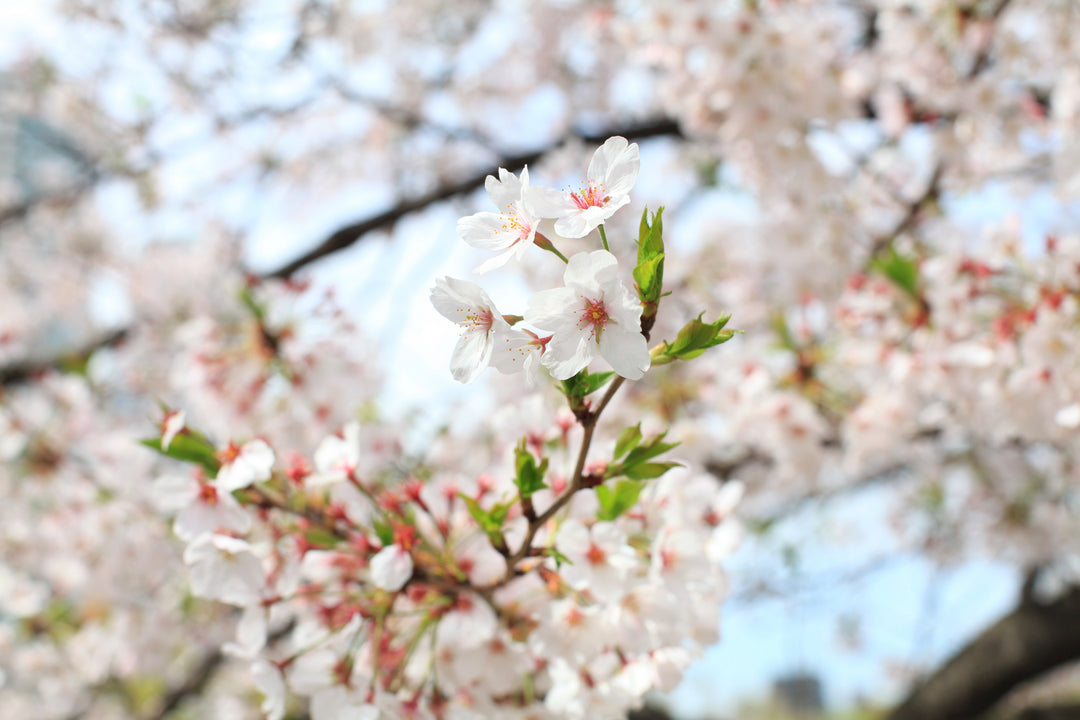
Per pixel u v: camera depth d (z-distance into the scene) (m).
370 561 2.10
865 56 4.85
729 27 4.25
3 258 9.40
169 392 6.14
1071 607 5.84
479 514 1.84
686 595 1.95
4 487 4.77
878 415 4.07
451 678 2.12
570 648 1.99
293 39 7.22
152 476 4.52
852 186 5.05
